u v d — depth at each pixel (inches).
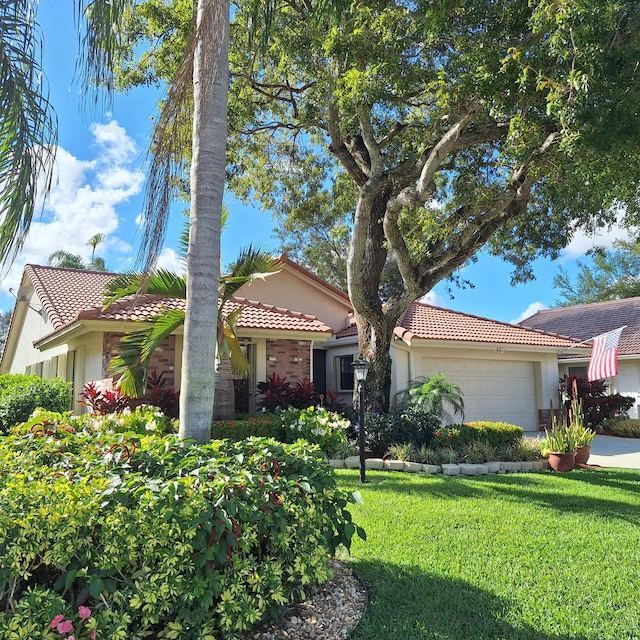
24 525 129.5
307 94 565.3
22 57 217.0
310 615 169.8
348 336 737.0
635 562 221.3
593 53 313.4
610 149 332.8
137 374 439.8
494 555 227.8
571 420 519.8
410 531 259.0
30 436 218.8
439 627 163.8
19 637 119.5
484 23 398.0
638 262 1556.3
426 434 490.9
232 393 477.1
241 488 153.6
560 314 1131.9
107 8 223.6
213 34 219.0
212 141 217.5
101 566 132.4
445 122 502.6
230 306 609.9
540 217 633.0
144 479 153.5
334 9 371.2
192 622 137.0
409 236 558.6
